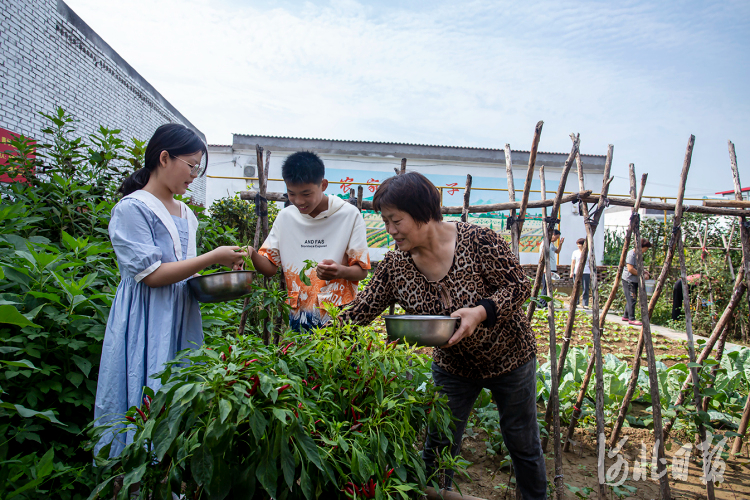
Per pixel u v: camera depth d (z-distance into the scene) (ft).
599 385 9.09
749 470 10.70
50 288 7.16
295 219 8.71
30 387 6.65
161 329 6.53
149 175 7.02
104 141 12.57
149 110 34.40
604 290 36.24
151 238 6.50
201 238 11.86
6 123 19.54
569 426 11.48
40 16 21.62
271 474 3.85
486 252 6.39
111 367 6.22
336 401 5.17
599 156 51.52
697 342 10.89
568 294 43.88
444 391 7.33
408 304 6.91
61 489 6.16
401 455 4.73
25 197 10.56
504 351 6.68
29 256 7.23
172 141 6.67
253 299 7.86
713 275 27.35
